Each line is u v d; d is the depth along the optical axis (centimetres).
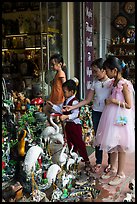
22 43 554
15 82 511
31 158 209
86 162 298
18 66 545
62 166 254
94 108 305
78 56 574
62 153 254
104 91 294
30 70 530
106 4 725
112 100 271
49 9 536
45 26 522
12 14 566
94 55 665
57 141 266
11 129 240
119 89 270
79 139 292
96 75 297
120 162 274
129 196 234
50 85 440
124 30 755
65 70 490
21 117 282
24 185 218
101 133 279
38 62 519
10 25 563
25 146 221
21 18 559
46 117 289
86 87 577
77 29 569
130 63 700
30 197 214
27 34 548
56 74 371
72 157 274
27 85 505
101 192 251
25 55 548
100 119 286
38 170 231
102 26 710
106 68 271
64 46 549
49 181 223
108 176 281
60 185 233
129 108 269
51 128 261
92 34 608
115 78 275
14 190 207
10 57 557
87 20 576
